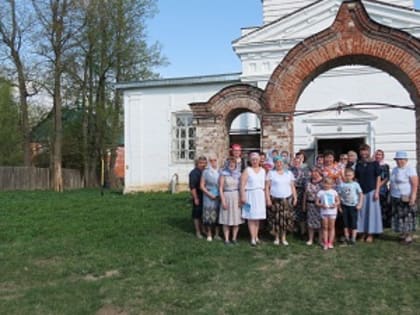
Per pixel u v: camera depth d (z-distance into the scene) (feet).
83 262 28.50
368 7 69.41
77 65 114.52
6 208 55.88
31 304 21.89
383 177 33.50
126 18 118.42
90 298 22.47
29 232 38.06
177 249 30.66
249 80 73.87
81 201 63.67
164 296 22.54
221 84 77.20
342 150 71.20
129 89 81.46
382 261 27.55
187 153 78.64
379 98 68.23
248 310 20.83
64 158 131.95
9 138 122.01
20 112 120.57
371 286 23.39
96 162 127.03
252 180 31.63
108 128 121.19
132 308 21.48
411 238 32.01
